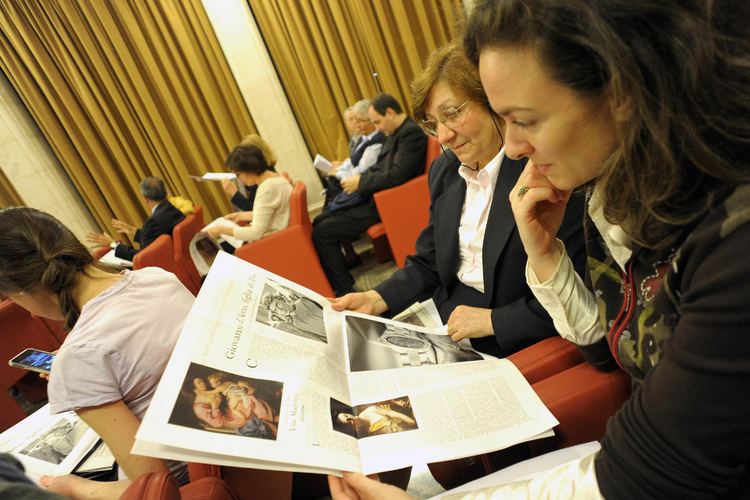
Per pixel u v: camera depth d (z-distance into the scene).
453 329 1.02
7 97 3.69
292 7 3.92
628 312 0.56
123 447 0.79
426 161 2.63
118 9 3.68
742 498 0.42
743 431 0.36
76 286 0.88
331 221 2.88
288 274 2.56
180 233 2.66
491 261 1.03
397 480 0.98
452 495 0.58
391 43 4.14
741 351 0.34
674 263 0.42
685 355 0.37
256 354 0.73
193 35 3.89
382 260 3.28
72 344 0.80
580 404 0.74
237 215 3.32
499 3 0.39
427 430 0.69
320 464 0.59
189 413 0.58
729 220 0.35
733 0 0.34
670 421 0.38
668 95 0.35
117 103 3.86
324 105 4.25
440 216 1.22
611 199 0.43
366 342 0.92
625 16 0.34
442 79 1.00
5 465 0.43
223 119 4.12
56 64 3.73
